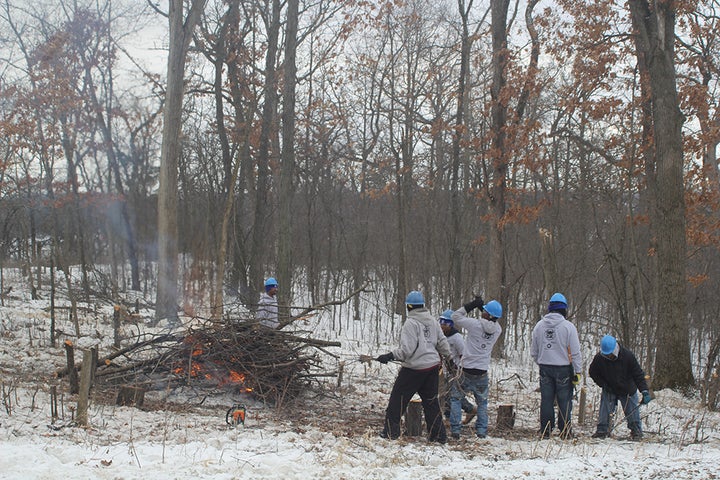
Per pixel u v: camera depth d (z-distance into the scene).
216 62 26.22
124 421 8.29
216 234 24.72
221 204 25.61
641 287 18.84
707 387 13.82
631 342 20.38
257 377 10.51
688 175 18.38
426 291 26.67
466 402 10.37
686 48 20.30
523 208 19.59
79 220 27.89
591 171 26.11
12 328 15.52
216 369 10.73
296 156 29.20
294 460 6.58
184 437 7.50
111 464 5.99
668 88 15.48
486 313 9.58
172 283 17.92
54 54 27.72
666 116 15.38
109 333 15.73
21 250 32.28
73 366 9.80
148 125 27.83
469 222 28.11
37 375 10.95
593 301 28.52
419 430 8.93
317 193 31.20
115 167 27.33
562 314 9.90
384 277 30.81
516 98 19.45
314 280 29.38
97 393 9.84
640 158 20.66
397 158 27.61
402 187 28.00
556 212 23.94
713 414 12.46
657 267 15.47
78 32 28.12
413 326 8.54
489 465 7.13
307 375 11.05
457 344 9.84
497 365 18.58
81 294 21.36
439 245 30.00
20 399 8.92
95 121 27.61
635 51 18.47
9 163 28.45
